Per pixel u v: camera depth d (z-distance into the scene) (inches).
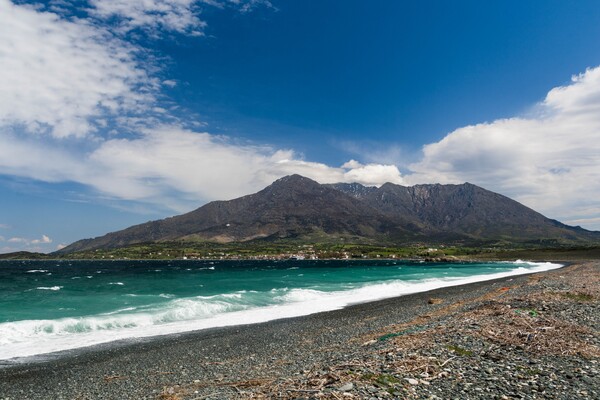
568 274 2220.7
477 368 415.5
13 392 581.0
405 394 340.2
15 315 1348.4
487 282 2375.7
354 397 331.6
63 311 1424.7
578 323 650.8
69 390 580.1
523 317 689.6
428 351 493.0
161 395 474.0
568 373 390.9
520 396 331.9
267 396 361.7
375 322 1054.4
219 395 407.2
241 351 797.2
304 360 617.0
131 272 4598.9
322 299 1742.1
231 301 1609.3
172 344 892.0
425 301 1518.2
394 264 6815.9
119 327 1108.5
